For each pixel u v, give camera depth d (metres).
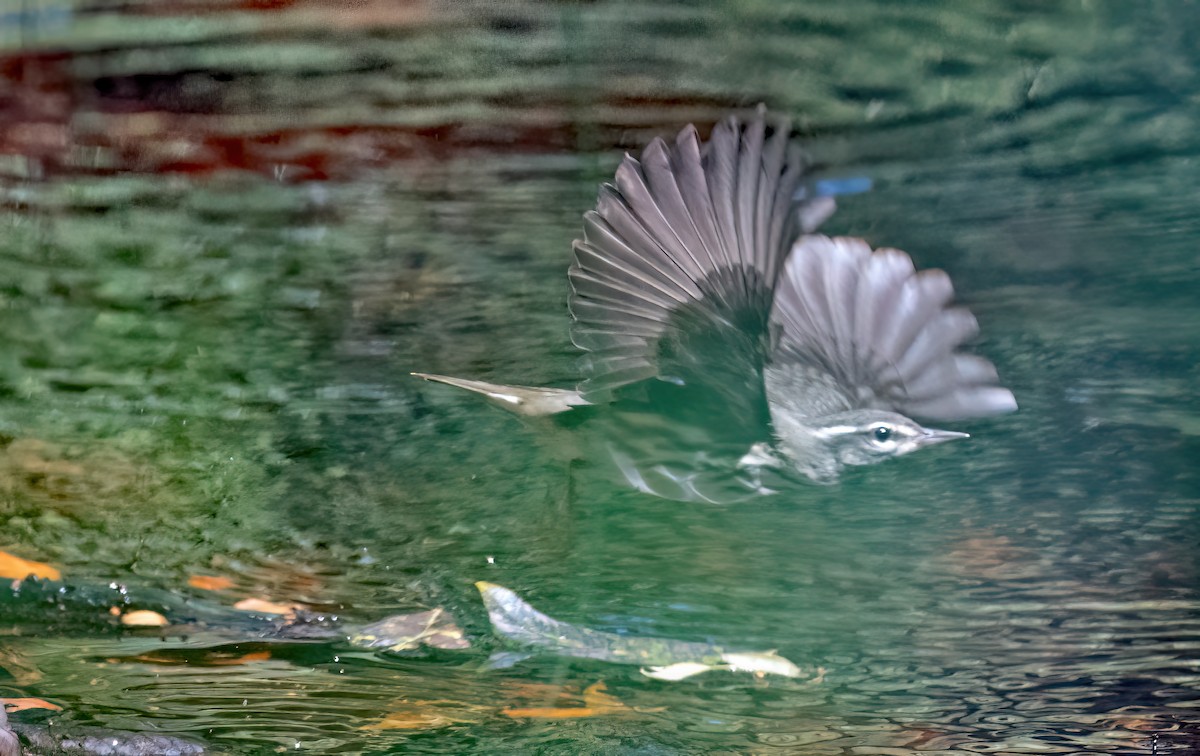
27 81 3.48
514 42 3.86
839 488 3.06
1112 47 3.67
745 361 2.96
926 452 3.08
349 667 2.95
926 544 3.02
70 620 2.97
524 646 2.96
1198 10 3.86
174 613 2.98
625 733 2.92
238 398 3.11
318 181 3.34
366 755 2.91
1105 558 3.01
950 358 3.02
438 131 3.38
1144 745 2.91
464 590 3.00
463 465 3.07
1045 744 2.91
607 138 3.38
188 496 3.04
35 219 3.28
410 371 3.13
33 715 2.92
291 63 3.70
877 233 3.24
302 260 3.24
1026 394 3.11
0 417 3.09
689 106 3.46
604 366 2.95
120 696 2.93
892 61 3.70
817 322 3.02
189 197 3.31
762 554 3.02
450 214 3.29
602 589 3.00
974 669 2.95
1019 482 3.06
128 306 3.19
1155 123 3.36
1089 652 2.96
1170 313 3.16
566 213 3.29
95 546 3.01
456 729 2.92
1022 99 3.44
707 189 2.95
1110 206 3.27
